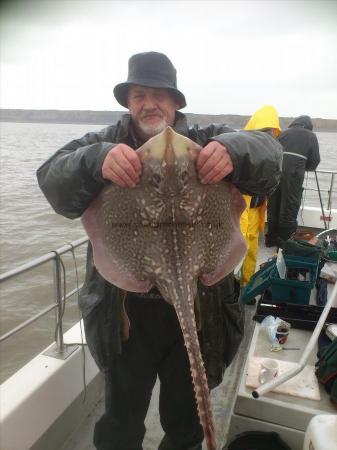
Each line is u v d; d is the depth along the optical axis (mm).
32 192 27781
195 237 1611
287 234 5211
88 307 1989
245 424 2469
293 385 2529
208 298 2004
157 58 1950
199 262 1627
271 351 2939
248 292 3801
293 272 3727
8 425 2209
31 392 2373
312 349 2654
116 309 1945
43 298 10727
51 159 1856
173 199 1540
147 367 2160
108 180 1632
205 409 1256
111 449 2248
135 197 1569
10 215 20062
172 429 2264
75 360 2738
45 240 16062
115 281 1650
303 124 5309
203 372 1327
